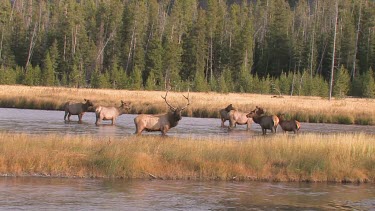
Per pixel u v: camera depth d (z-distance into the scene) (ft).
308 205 81.05
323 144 112.78
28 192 82.02
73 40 586.45
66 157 97.45
